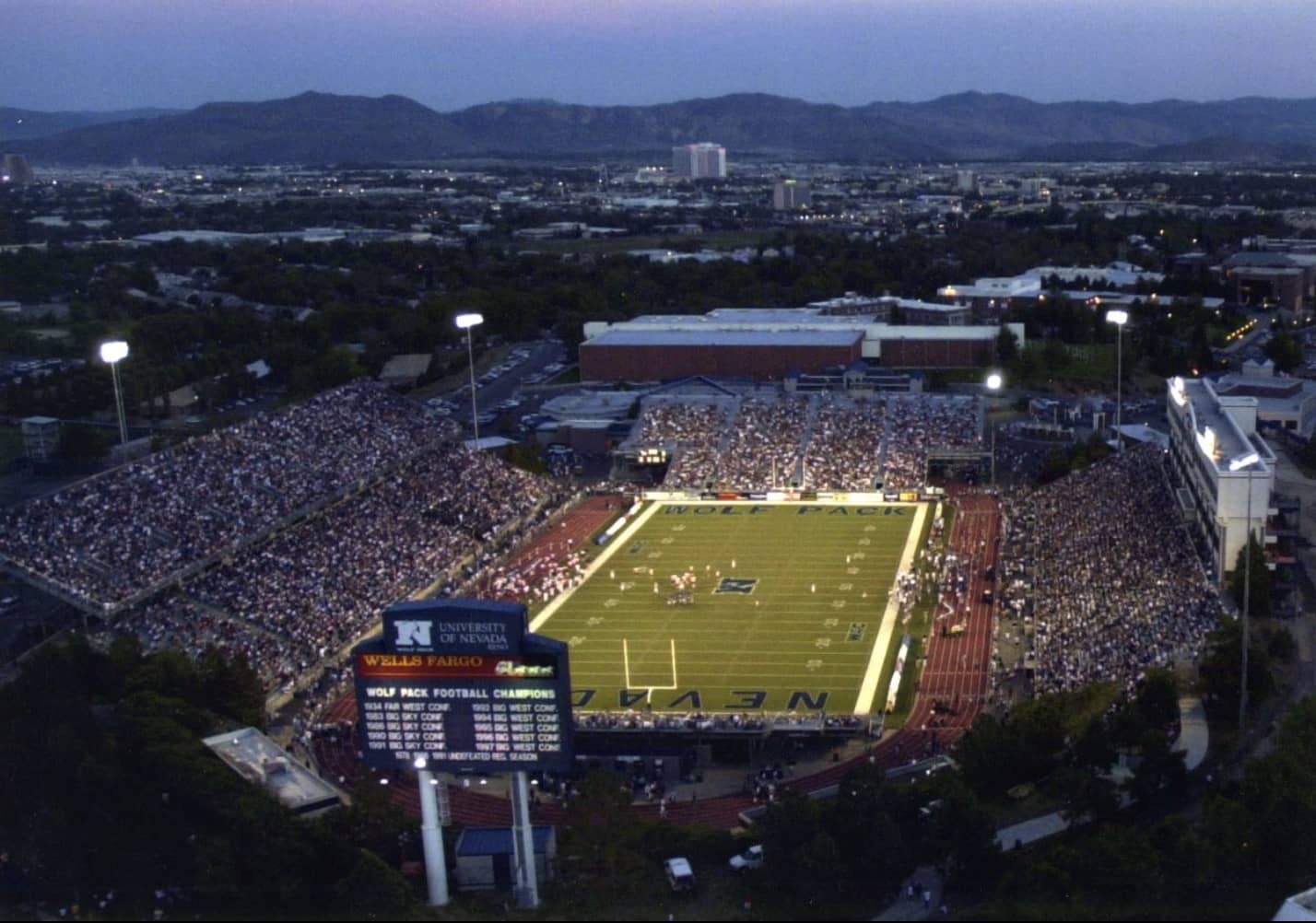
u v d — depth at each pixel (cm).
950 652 12425
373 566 14750
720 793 9862
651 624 13588
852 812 8000
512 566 15700
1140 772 8800
